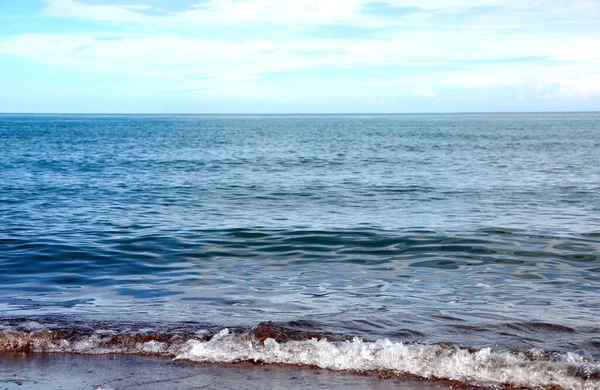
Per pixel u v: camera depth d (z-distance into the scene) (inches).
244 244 518.9
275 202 785.6
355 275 411.8
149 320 298.0
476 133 3703.3
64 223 614.9
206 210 714.8
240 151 1994.3
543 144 2377.0
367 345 252.2
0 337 270.4
